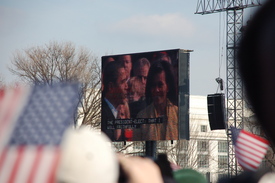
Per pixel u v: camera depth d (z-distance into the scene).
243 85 7.36
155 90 117.69
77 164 8.49
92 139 8.65
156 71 117.88
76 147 8.56
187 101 116.50
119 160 9.56
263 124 6.93
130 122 120.06
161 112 116.88
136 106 119.50
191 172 16.97
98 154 8.51
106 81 122.88
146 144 120.56
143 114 118.75
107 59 122.75
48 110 9.10
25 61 161.25
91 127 155.12
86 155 8.50
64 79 159.25
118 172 9.31
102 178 8.52
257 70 7.00
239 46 7.34
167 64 116.88
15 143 9.06
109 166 8.59
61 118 9.05
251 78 7.09
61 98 9.15
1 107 9.19
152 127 117.62
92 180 8.46
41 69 160.75
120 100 121.25
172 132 115.69
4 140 9.10
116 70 122.00
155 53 118.06
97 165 8.45
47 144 8.90
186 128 116.06
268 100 6.91
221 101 128.00
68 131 8.90
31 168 8.85
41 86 9.20
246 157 29.88
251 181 15.34
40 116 9.12
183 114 116.19
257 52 7.02
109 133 122.06
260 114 6.95
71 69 160.38
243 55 7.24
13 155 9.01
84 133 8.76
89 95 157.75
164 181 14.69
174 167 18.59
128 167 9.38
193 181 16.91
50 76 160.75
